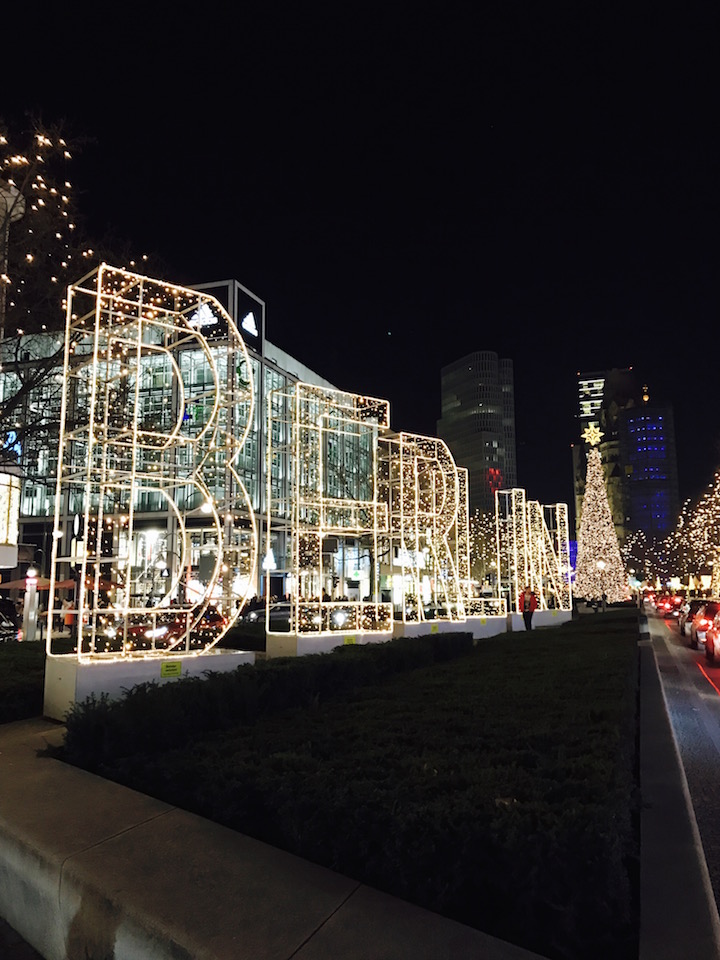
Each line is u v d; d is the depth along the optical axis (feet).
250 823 14.10
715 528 165.27
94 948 11.11
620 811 11.93
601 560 168.86
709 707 41.24
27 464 68.44
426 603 82.94
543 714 20.86
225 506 40.91
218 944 9.38
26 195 56.29
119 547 41.37
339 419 59.16
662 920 10.29
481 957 8.98
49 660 28.66
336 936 9.52
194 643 44.88
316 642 49.06
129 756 18.76
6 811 14.89
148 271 60.90
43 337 68.69
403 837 10.85
